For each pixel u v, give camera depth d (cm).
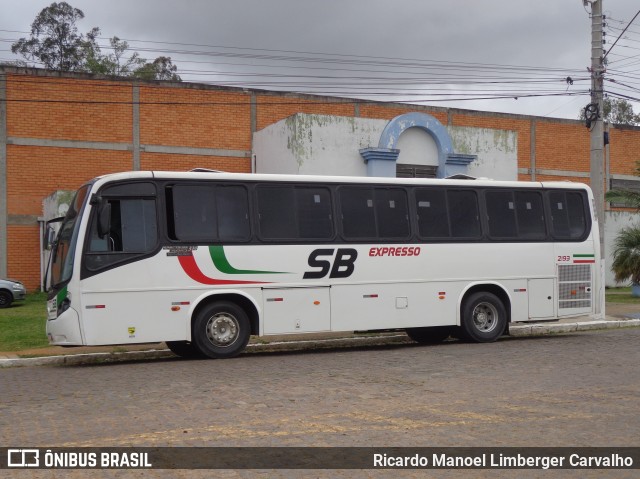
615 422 873
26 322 2072
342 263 1611
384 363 1404
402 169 2717
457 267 1727
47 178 2920
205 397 1045
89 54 5438
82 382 1230
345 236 1622
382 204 1669
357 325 1617
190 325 1486
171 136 3084
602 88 2227
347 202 1636
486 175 2872
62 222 1530
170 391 1103
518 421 877
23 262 2895
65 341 1415
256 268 1539
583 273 1875
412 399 1014
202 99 3136
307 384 1151
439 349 1644
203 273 1498
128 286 1444
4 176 2867
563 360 1411
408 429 837
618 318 2255
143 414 932
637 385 1123
